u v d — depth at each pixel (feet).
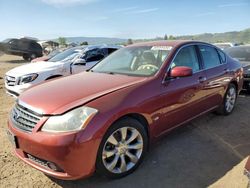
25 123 10.46
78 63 27.89
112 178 11.10
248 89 24.99
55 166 9.88
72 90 11.43
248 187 9.05
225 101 18.47
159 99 12.28
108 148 10.62
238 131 16.35
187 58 14.84
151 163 12.50
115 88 11.45
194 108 14.83
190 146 14.26
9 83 24.59
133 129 11.35
